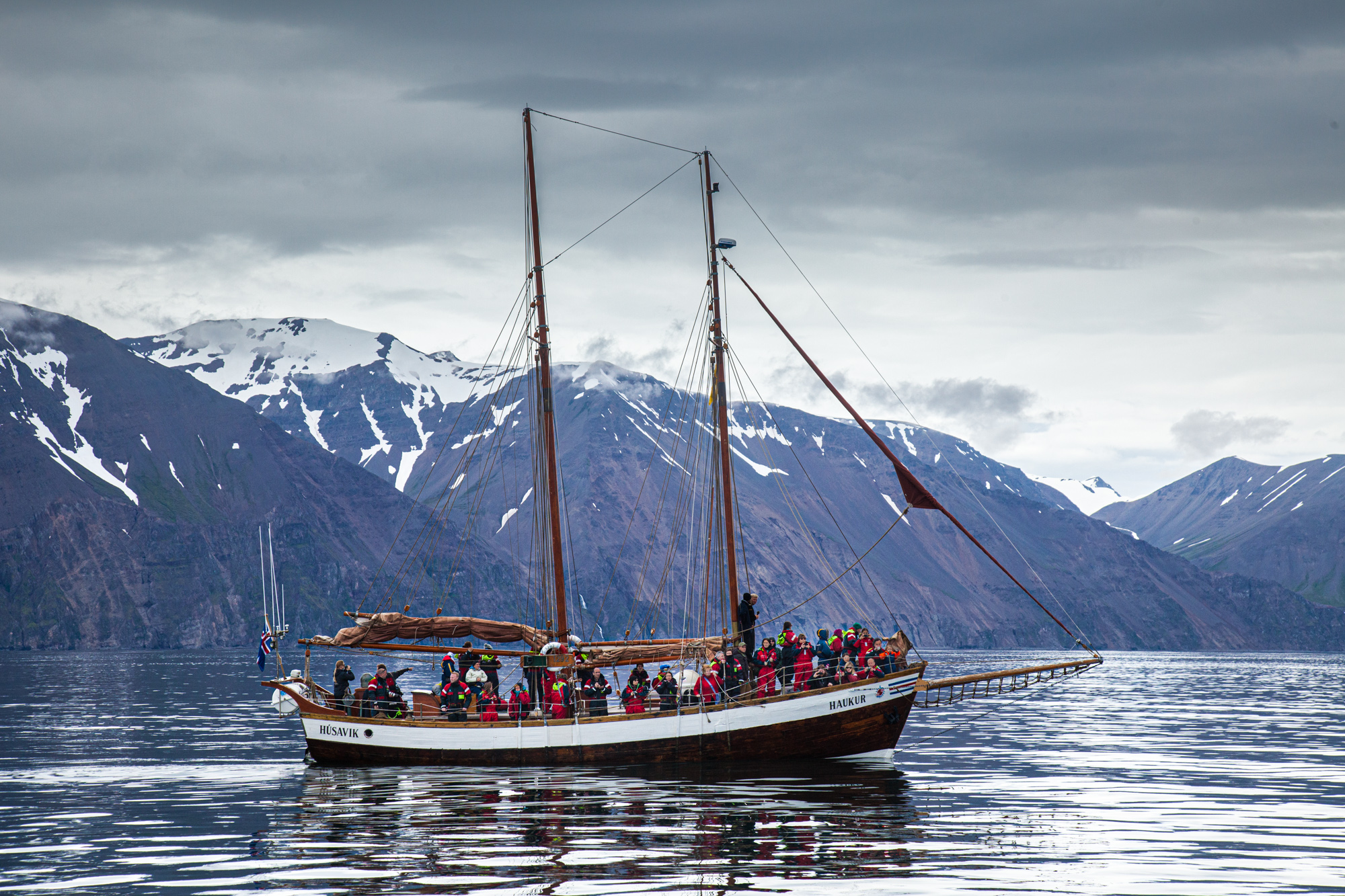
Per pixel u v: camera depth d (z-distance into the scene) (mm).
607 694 64375
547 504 76125
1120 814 48094
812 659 63906
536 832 42000
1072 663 67812
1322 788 57188
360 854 38344
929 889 33688
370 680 65625
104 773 61656
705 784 54938
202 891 33562
